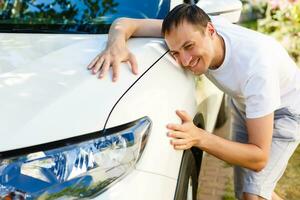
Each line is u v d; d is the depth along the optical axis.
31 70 1.87
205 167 3.54
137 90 1.84
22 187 1.54
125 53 2.00
